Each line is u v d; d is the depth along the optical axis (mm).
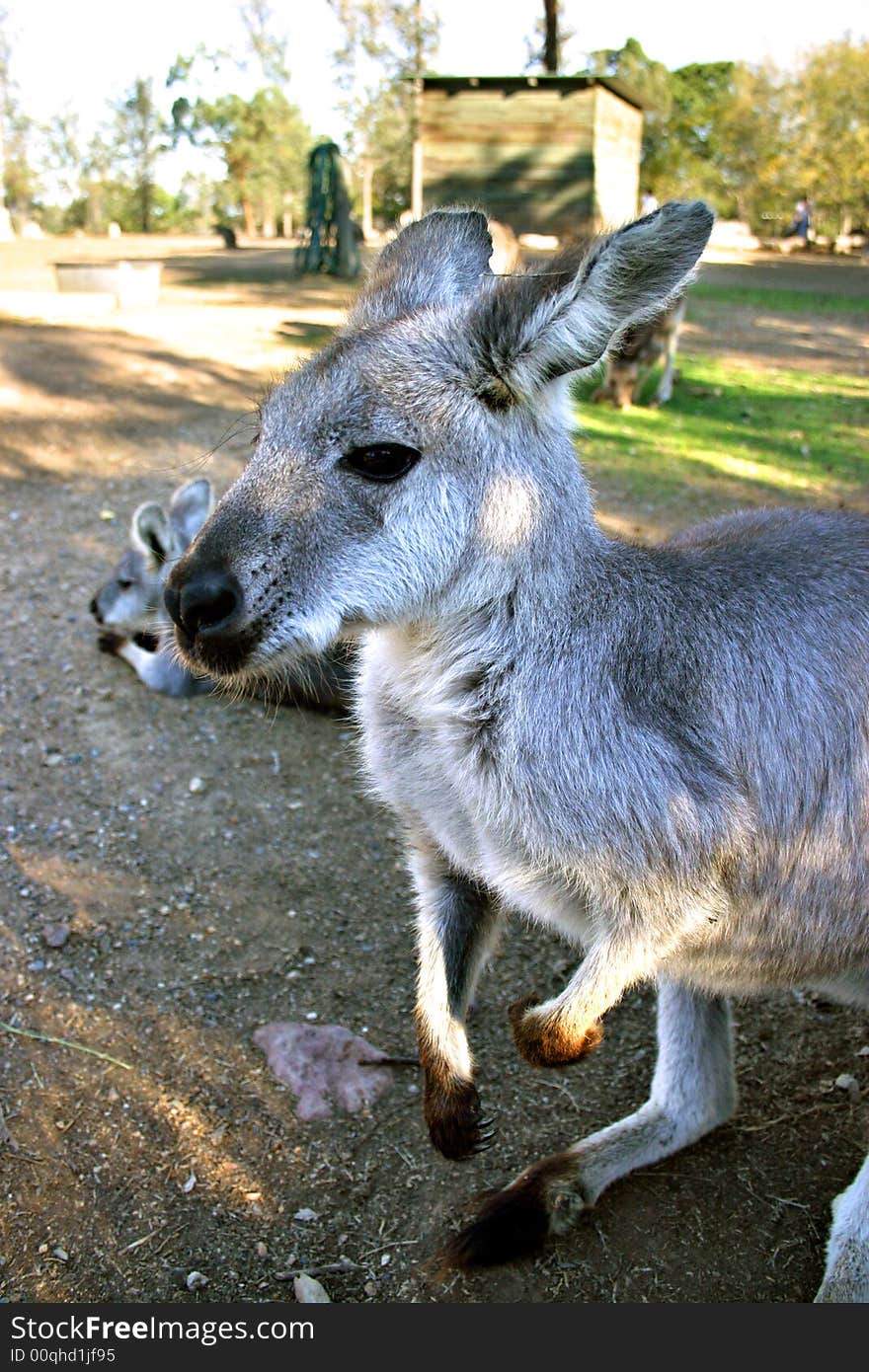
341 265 5125
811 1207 768
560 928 729
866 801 685
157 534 1307
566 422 686
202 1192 753
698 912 667
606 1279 723
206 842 1045
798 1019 911
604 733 654
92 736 1180
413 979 920
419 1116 817
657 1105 793
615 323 634
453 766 685
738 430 2410
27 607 1418
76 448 2012
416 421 642
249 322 3383
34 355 2686
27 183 13695
